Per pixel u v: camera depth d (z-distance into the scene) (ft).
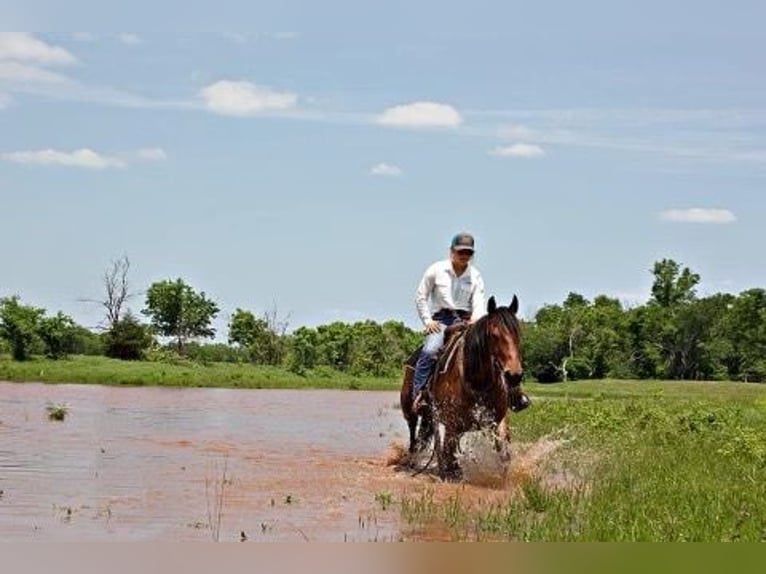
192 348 263.08
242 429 64.95
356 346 233.96
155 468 41.57
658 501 34.37
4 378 148.25
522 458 49.08
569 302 436.35
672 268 417.90
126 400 98.32
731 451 51.49
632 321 358.84
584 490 36.27
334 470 43.42
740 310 370.53
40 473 39.01
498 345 40.06
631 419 71.87
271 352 241.14
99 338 234.58
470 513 32.53
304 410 93.04
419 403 44.52
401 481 40.86
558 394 169.48
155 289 264.31
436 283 45.44
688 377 365.81
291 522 30.48
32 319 201.98
